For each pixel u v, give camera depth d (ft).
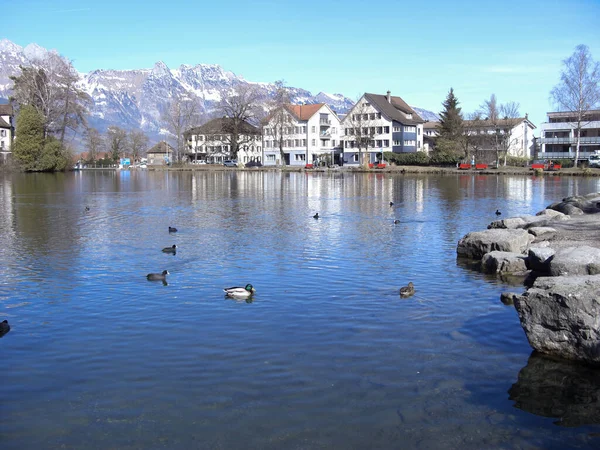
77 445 30.40
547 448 30.01
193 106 520.83
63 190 211.00
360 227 105.91
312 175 326.24
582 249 56.65
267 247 84.99
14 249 84.33
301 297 57.16
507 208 139.64
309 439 30.81
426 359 41.11
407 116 463.42
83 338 45.93
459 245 77.71
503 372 38.93
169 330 47.60
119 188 223.10
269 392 36.01
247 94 446.19
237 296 57.00
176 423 32.42
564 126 390.01
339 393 35.83
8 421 32.83
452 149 378.32
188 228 105.81
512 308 53.06
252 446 30.19
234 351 42.73
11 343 44.96
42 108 356.59
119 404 34.68
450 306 53.78
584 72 304.50
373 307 53.57
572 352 40.52
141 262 74.69
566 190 198.29
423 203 152.76
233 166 444.14
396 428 31.83
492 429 31.83
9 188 222.07
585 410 33.83
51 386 37.22
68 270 70.18
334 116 478.59
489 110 393.70
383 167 366.43
